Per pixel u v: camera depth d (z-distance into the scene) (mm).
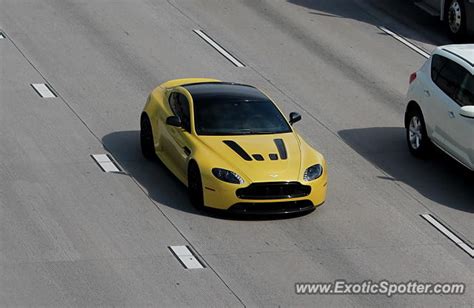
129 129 25062
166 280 18000
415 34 33219
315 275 18562
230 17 33281
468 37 32531
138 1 33938
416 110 24453
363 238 20219
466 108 21844
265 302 17484
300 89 28422
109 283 17781
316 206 20906
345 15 34375
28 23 31438
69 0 33562
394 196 22344
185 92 22578
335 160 24141
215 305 17250
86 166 22766
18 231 19547
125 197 21281
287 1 35219
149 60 29500
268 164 20578
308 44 31719
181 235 19750
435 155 24531
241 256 19062
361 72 29953
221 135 21453
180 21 32562
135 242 19375
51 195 21203
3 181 21703
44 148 23594
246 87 23234
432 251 19875
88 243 19234
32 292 17344
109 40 30672
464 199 22391
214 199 20359
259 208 20406
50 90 27062
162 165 23031
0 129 24438
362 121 26625
